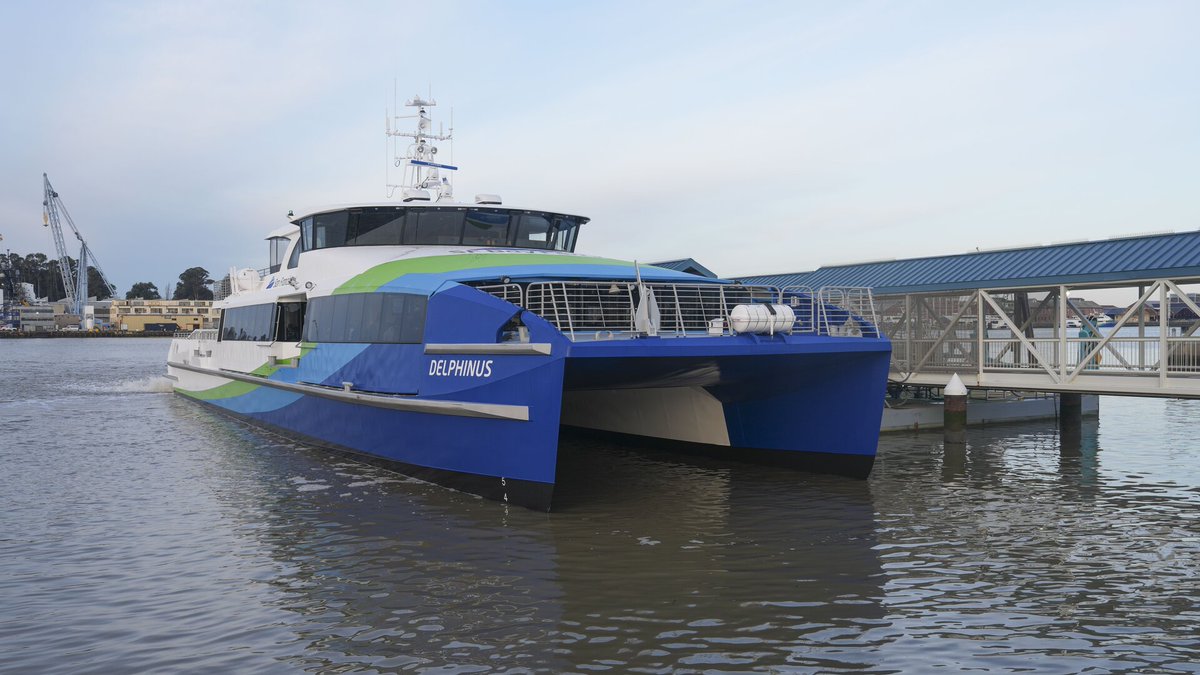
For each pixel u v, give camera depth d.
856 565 8.55
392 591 7.75
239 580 8.09
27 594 7.74
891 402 19.66
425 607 7.35
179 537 9.62
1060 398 18.67
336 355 14.02
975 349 17.53
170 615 7.21
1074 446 16.62
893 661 6.27
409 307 12.03
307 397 15.39
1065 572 8.34
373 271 13.41
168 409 23.48
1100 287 16.02
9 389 31.36
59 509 11.03
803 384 12.98
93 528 10.05
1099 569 8.45
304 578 8.13
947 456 15.38
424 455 11.89
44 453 15.62
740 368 12.05
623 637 6.69
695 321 12.42
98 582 8.06
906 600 7.54
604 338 10.51
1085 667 6.16
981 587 7.89
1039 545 9.30
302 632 6.82
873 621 7.04
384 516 10.42
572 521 10.24
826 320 12.31
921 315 18.56
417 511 10.63
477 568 8.41
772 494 11.85
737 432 14.22
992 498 11.69
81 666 6.22
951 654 6.39
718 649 6.46
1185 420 20.94
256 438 17.17
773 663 6.23
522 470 10.24
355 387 13.34
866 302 19.56
